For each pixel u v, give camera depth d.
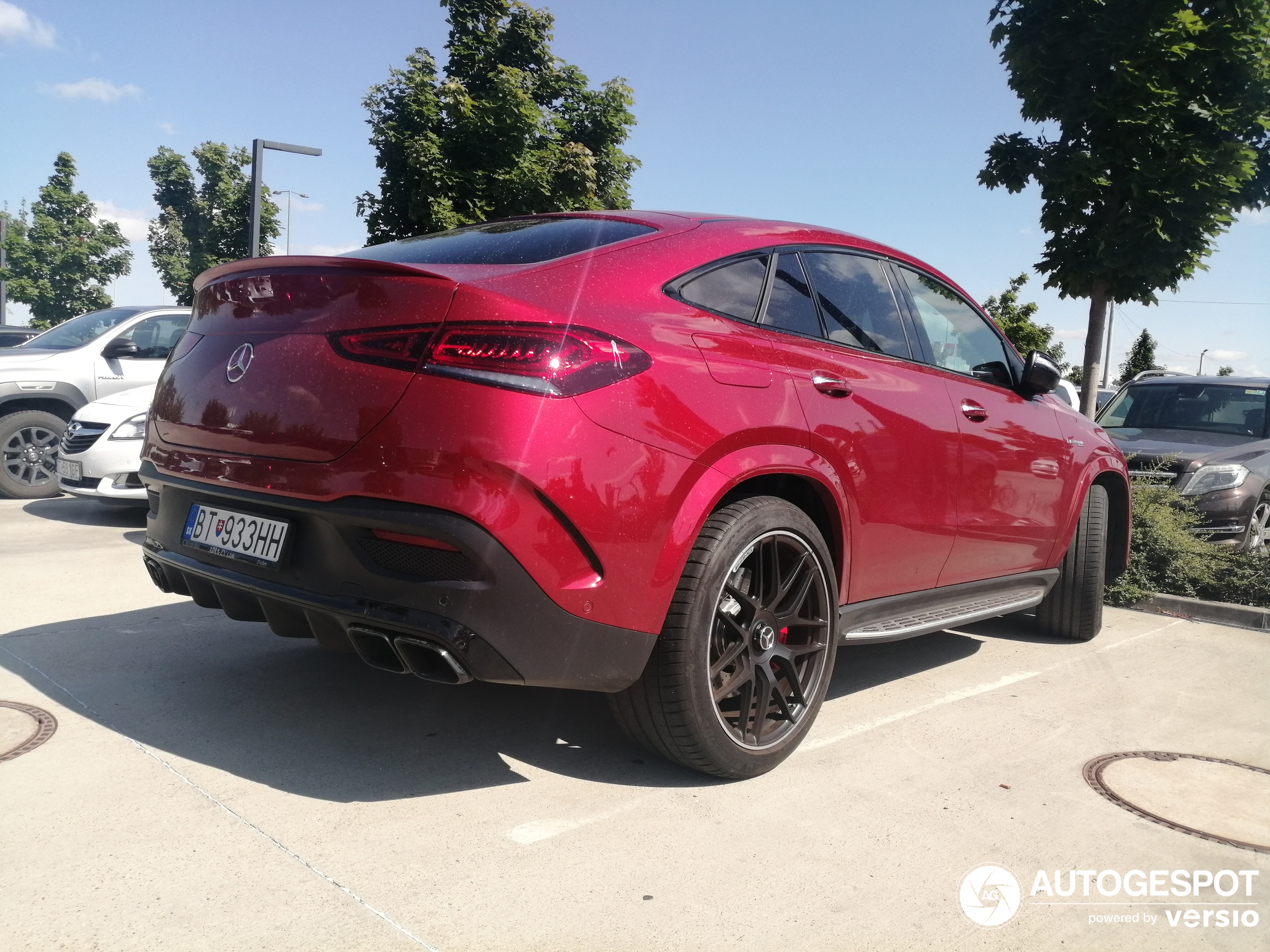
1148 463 6.92
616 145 14.89
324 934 1.88
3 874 2.04
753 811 2.56
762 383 2.76
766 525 2.69
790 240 3.23
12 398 8.08
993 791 2.78
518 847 2.28
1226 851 2.47
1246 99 6.77
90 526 6.77
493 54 13.80
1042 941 2.02
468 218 13.09
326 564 2.38
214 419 2.65
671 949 1.91
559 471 2.25
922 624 3.49
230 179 34.28
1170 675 4.18
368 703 3.22
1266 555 5.98
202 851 2.18
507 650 2.25
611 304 2.56
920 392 3.41
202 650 3.72
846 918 2.06
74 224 34.16
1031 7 6.88
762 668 2.76
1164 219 6.92
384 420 2.27
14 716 2.92
